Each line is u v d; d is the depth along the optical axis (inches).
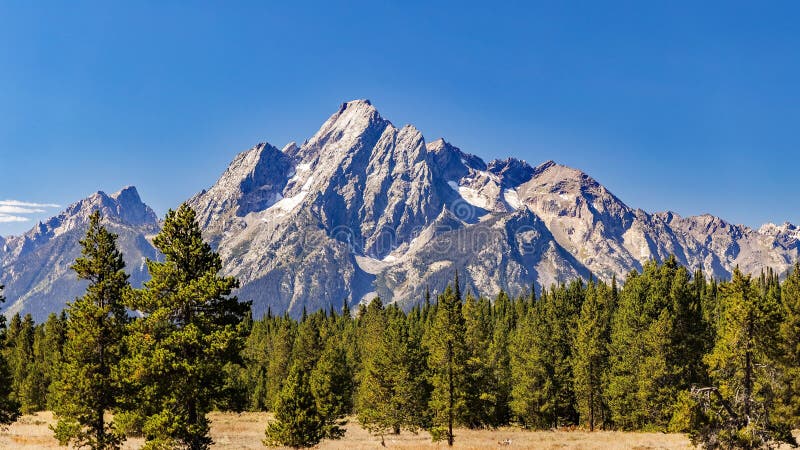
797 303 1815.9
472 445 2311.8
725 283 1448.1
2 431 2391.7
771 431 1302.9
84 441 1979.6
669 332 2383.1
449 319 2341.3
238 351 1358.3
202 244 1411.2
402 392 2662.4
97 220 1641.2
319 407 2598.4
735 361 1386.6
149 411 1382.9
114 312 1635.1
